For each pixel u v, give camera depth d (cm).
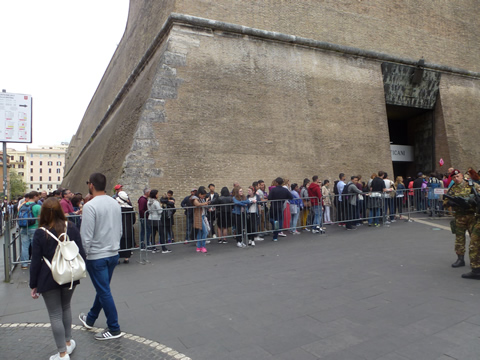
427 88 1836
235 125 1269
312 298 500
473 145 1903
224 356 343
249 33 1355
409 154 2055
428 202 1353
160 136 1130
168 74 1180
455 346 342
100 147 2091
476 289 514
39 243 342
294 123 1401
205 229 884
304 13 1510
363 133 1580
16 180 8581
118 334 396
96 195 413
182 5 1255
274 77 1392
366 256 751
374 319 417
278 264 714
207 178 1179
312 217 1089
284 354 342
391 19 1755
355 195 1126
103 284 394
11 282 663
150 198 895
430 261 691
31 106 1216
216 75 1267
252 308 471
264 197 1085
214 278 630
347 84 1578
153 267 736
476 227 562
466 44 2003
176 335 396
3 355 366
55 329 340
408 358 324
